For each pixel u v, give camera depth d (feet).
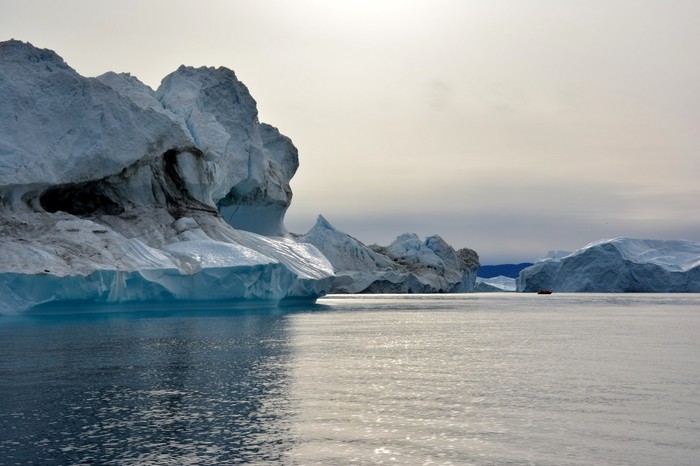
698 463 54.60
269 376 89.81
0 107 193.26
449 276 531.09
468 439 60.90
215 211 238.48
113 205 212.02
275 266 216.13
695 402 76.18
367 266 487.20
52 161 192.13
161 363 99.50
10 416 67.67
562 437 61.62
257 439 60.34
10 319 162.09
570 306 304.50
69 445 58.34
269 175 290.15
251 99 279.49
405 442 59.88
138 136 206.59
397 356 112.57
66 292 164.25
